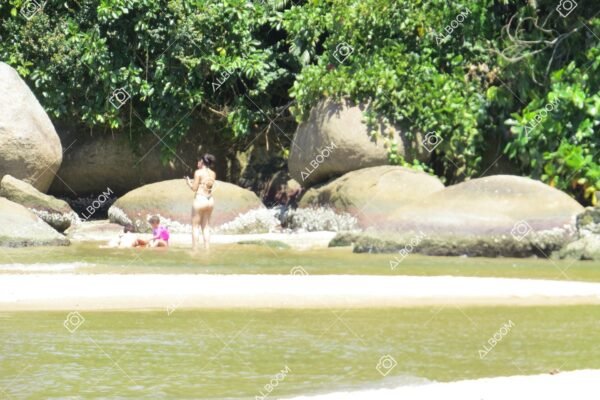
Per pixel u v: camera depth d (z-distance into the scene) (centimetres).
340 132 2703
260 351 1011
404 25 2741
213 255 2006
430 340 1068
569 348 1029
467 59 2764
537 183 2128
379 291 1388
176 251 2106
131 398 826
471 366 948
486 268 1784
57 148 2794
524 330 1123
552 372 893
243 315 1205
